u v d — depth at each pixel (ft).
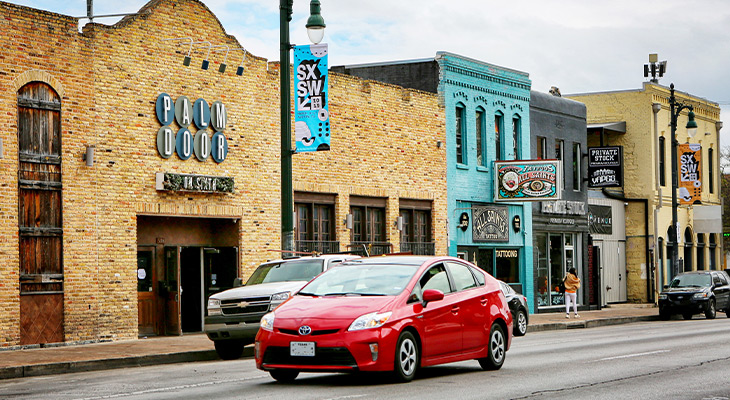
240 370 54.24
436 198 115.75
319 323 42.47
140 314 83.51
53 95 75.51
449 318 47.03
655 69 171.01
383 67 123.44
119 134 79.61
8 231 71.72
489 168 126.00
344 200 101.60
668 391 41.78
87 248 77.05
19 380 53.78
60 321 75.05
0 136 71.61
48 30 75.20
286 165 69.97
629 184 161.99
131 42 80.79
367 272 46.98
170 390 43.52
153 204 81.76
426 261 47.70
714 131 187.32
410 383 44.29
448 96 118.93
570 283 118.42
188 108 84.94
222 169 87.92
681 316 138.51
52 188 75.10
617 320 119.34
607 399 39.17
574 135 145.69
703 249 183.01
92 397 41.27
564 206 141.38
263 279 68.69
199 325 88.38
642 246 160.45
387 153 108.17
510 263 130.21
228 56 89.04
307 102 73.51
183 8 85.20
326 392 41.16
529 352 63.98
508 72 130.21
